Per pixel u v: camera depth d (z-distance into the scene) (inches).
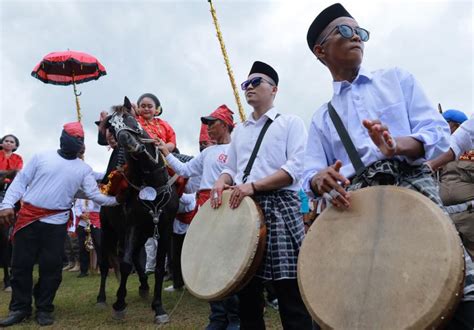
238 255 113.9
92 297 267.6
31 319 215.8
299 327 117.6
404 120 87.2
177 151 257.1
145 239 209.3
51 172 211.6
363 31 94.5
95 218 347.3
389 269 75.3
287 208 123.1
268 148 128.9
